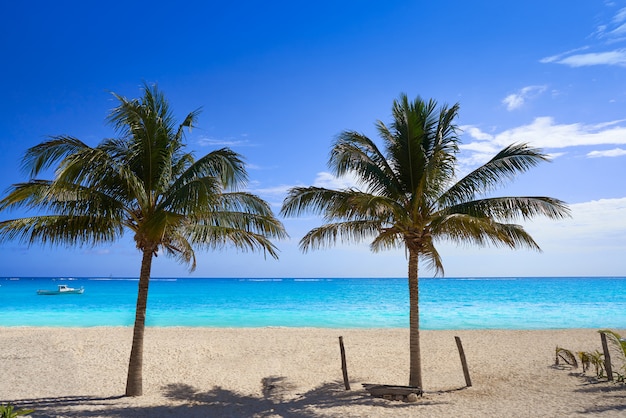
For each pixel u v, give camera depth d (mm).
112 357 16625
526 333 23688
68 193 10156
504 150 11305
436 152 11133
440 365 16141
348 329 25672
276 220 11953
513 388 12312
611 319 33125
